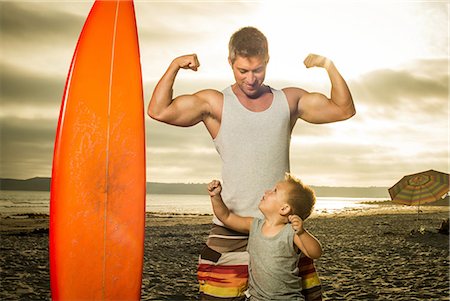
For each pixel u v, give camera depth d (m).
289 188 2.26
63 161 2.60
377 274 4.71
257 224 2.27
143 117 2.66
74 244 2.57
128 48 2.73
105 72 2.68
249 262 2.30
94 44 2.72
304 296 2.32
